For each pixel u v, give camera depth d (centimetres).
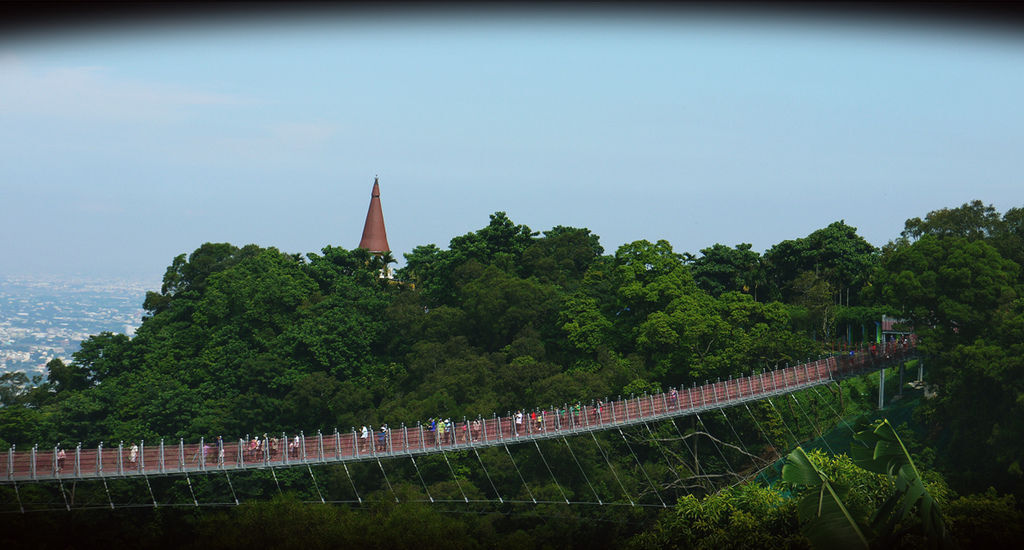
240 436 8488
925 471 7181
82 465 5641
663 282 9275
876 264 10494
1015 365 6975
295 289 10194
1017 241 9250
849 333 9931
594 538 6894
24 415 8200
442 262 10938
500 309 9444
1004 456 6881
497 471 7256
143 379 9281
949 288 8025
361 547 5412
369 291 10525
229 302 10194
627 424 6856
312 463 6025
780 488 5294
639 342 8656
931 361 8075
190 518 7075
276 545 5425
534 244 11488
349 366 9419
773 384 7662
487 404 7844
